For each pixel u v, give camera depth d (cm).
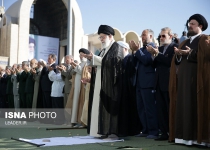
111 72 568
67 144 502
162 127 572
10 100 1181
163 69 580
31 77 1036
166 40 605
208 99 488
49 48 2416
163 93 577
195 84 500
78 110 818
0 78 1287
